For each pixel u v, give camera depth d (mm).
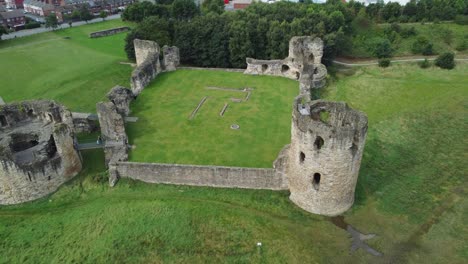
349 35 76188
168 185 34438
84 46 83125
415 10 81938
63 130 33281
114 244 28062
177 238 28500
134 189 33969
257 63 54594
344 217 30906
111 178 34375
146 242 28188
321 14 69438
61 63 68938
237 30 64188
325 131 26938
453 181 35625
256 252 27484
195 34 67000
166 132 40219
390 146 41625
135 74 48094
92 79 60156
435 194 33906
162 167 33719
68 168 34875
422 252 27969
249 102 46812
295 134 29172
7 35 92125
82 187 34438
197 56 68000
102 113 36625
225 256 27141
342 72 65500
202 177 33750
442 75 63125
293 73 53906
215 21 68500
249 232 29141
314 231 29562
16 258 27625
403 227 30125
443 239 29094
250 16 69250
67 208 32375
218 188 33938
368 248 28234
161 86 51625
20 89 56875
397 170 37312
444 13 80500
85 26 102688
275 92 49656
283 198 32688
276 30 63188
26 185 32469
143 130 40625
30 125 38125
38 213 31953
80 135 42719
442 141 42688
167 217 30375
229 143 38062
